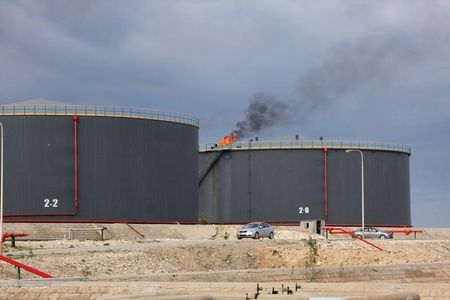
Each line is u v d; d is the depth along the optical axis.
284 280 100.81
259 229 153.12
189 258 117.56
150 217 170.62
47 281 77.75
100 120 166.88
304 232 175.25
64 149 164.25
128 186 168.38
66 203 163.38
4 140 162.38
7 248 110.94
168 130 175.50
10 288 74.06
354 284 62.47
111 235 160.00
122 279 87.50
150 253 114.38
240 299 40.09
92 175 165.50
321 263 127.50
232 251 124.50
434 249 149.25
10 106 163.50
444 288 61.69
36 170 162.88
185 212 178.75
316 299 38.94
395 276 112.25
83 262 102.88
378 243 145.25
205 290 66.75
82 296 71.44
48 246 117.31
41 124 163.75
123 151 168.38
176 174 176.75
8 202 161.25
